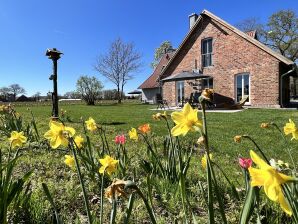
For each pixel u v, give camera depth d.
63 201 2.93
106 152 4.22
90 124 3.70
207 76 20.77
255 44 19.73
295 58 40.03
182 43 23.88
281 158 5.25
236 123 11.13
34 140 6.52
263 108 18.62
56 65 11.63
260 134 8.23
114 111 21.80
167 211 2.79
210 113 16.55
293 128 2.77
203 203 2.86
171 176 3.35
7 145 6.03
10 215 2.39
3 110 8.10
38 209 2.57
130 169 4.10
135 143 6.44
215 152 5.86
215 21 21.95
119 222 2.52
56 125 1.79
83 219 2.63
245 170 2.03
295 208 1.52
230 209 2.77
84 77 48.84
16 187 2.21
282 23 38.31
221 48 21.70
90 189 3.35
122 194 1.22
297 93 50.06
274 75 19.02
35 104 52.34
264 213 2.52
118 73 51.03
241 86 20.84
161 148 5.92
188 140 6.82
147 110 21.80
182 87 24.67
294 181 0.85
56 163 4.53
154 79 43.53
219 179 3.41
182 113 1.40
